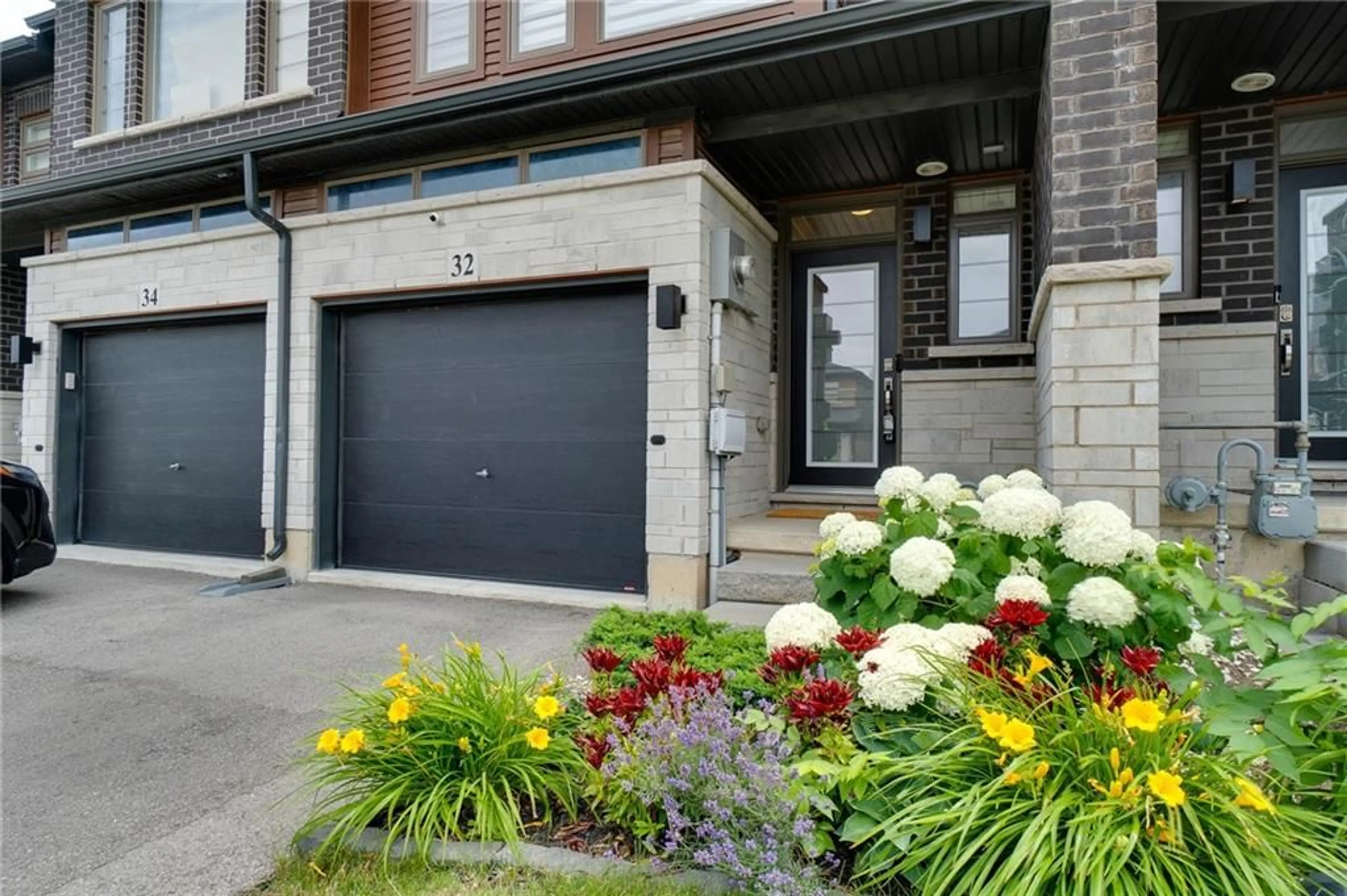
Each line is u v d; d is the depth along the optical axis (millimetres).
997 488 3088
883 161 5570
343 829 1955
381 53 6496
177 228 7145
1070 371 3662
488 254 5285
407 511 5809
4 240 8227
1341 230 4660
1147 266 3529
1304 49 4145
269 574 5746
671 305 4664
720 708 2002
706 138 5230
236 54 7195
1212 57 4230
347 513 6031
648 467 4812
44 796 2480
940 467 5652
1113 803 1567
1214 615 2156
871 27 4164
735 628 3521
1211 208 4801
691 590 4668
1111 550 2229
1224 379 4711
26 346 7188
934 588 2367
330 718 3117
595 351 5227
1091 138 3711
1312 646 2006
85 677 3641
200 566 6270
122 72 7793
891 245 6020
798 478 6188
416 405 5797
